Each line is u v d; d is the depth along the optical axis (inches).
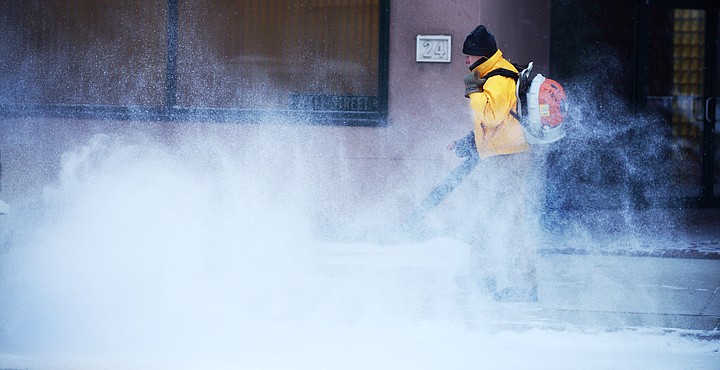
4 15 738.8
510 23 739.4
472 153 515.2
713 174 919.0
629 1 887.1
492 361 387.9
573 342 423.5
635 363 388.8
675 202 911.7
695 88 911.0
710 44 908.6
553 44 887.1
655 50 909.2
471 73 489.4
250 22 721.6
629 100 890.7
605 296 519.8
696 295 526.3
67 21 734.5
